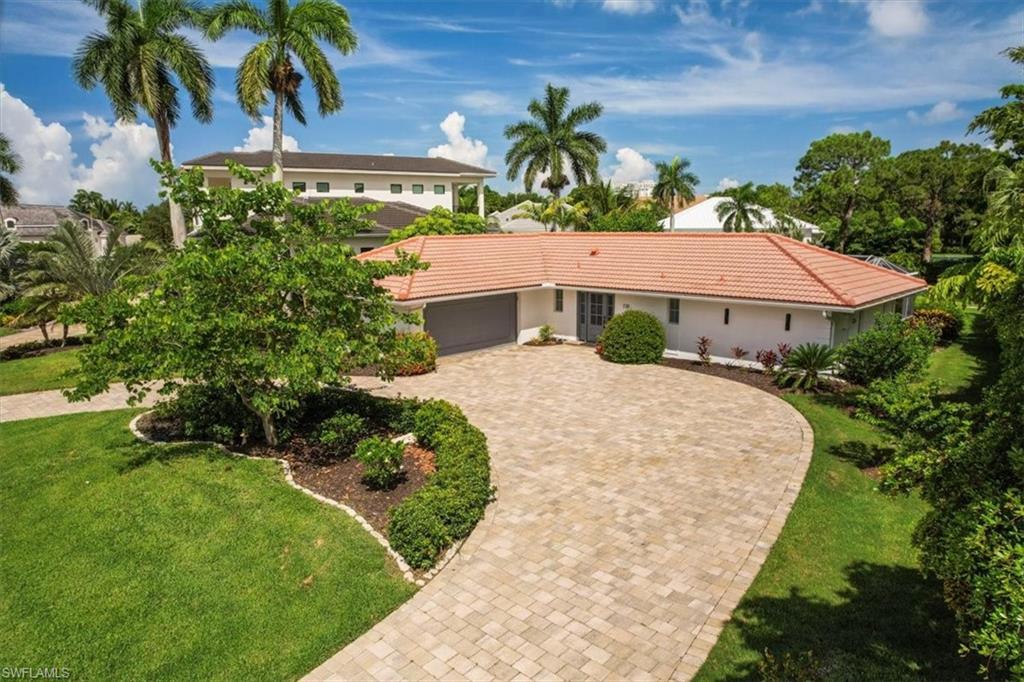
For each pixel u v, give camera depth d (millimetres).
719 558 9367
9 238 28391
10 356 24344
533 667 7172
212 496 10789
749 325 21562
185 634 7652
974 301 13828
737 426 15500
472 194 80562
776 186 72750
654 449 13938
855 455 13484
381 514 10359
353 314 12883
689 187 53688
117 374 11383
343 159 52375
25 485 11492
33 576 8695
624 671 7082
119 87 32625
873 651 7137
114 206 87125
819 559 9258
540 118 51125
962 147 60031
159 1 32312
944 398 17844
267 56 28859
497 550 9648
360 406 15125
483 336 25516
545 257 28219
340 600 8312
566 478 12352
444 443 12250
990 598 4770
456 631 7801
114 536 9648
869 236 61781
